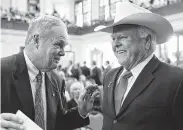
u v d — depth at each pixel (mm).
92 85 1534
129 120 1312
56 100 1460
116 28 1364
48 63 1302
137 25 1338
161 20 1311
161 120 1270
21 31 7863
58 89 1513
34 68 1344
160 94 1293
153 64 1401
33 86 1358
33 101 1331
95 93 1545
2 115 989
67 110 1579
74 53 11445
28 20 8281
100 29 1515
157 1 7332
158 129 1261
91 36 10391
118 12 1466
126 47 1326
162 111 1269
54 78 1527
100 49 9930
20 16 8109
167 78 1321
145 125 1275
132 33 1321
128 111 1325
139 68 1395
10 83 1279
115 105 1426
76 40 11195
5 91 1255
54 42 1269
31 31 1304
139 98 1325
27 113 1286
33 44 1297
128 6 1424
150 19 1292
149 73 1365
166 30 1445
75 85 3211
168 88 1290
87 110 1544
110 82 1533
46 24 1262
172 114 1276
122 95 1421
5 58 1385
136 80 1374
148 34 1374
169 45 6469
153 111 1274
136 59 1362
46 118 1389
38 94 1346
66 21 6902
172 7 6828
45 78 1444
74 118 1520
